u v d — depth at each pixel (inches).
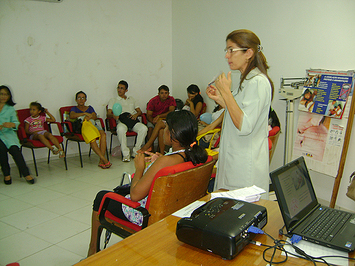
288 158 130.5
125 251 38.4
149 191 58.7
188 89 199.3
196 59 211.3
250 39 59.4
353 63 113.3
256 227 40.4
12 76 163.5
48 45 174.2
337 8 117.0
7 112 143.3
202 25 201.5
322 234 41.8
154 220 58.5
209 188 90.1
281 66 145.3
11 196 127.6
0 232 96.9
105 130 203.6
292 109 126.7
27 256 83.5
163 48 228.1
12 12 159.0
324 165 114.3
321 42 125.2
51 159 184.1
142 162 64.9
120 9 201.6
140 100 222.8
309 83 117.9
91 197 127.0
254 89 58.6
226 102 57.6
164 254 37.8
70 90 186.9
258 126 62.4
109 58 201.5
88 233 97.0
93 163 179.2
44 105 177.2
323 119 114.3
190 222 39.2
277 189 42.5
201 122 141.4
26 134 157.8
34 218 107.2
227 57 62.6
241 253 38.4
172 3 225.1
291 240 40.7
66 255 84.4
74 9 181.5
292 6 136.5
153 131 184.9
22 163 141.0
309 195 51.1
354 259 36.8
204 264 35.8
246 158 62.9
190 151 60.6
